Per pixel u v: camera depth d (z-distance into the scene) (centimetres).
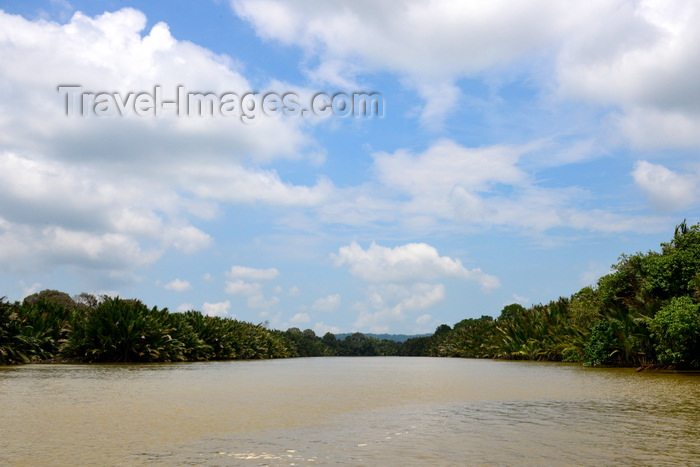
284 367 3609
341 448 753
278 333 8525
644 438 820
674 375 2316
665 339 2464
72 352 3625
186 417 1043
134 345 3691
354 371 3050
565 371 2745
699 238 2709
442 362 5059
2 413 1088
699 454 709
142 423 965
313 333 14775
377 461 673
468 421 1002
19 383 1839
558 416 1065
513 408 1195
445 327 12469
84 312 4303
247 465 652
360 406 1235
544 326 4791
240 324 6116
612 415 1073
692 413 1098
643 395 1458
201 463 662
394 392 1591
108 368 2917
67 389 1619
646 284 2820
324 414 1098
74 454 709
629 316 2889
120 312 3747
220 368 3162
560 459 682
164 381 1975
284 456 702
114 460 677
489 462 666
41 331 3722
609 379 2086
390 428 923
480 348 6400
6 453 714
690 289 2564
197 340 4525
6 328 3266
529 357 4912
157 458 689
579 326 3866
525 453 716
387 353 14762
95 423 962
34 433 861
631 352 2900
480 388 1738
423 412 1131
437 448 752
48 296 6181
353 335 15512
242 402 1305
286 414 1095
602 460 675
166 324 4266
